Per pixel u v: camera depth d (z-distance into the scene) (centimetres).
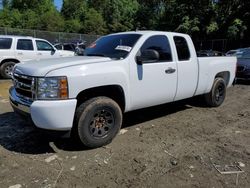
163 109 679
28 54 1230
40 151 428
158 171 376
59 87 390
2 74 1188
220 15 2856
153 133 514
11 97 460
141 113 638
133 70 473
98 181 349
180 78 558
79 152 427
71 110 398
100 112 434
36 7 6219
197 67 600
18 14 5325
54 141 464
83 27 5672
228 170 382
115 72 445
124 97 467
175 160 407
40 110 386
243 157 422
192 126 559
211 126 562
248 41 2780
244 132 531
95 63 431
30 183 341
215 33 2909
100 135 440
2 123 552
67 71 398
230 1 2769
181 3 3003
